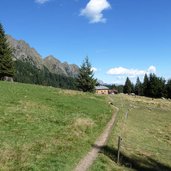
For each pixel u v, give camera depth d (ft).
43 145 84.07
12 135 87.25
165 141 145.79
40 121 112.47
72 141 96.37
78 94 239.09
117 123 155.74
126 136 132.77
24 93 176.04
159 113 262.26
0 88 176.24
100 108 193.06
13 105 132.36
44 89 221.25
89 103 198.90
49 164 70.90
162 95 542.16
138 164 96.43
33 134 93.35
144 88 568.82
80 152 88.48
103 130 130.31
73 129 111.04
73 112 149.28
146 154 110.73
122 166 88.84
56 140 92.07
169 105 332.19
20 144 80.59
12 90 177.78
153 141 139.44
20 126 99.45
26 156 72.54
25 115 117.08
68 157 79.82
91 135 114.62
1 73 299.99
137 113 234.38
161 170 96.53
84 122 126.72
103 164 83.30
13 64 306.14
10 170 62.95
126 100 329.52
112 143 109.50
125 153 103.45
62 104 164.96
